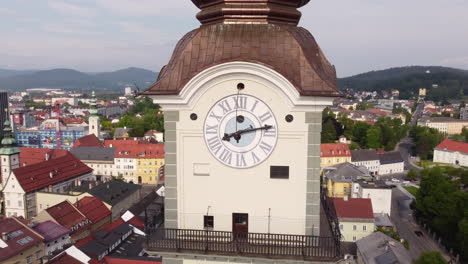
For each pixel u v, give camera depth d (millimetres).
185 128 16891
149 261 50062
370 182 95438
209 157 17000
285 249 16391
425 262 56469
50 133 190625
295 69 16266
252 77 16109
